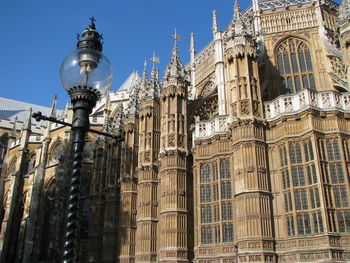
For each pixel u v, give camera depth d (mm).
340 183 21578
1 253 60438
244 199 22875
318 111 23000
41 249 57000
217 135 27297
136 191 37562
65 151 56219
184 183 29750
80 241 50656
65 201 52469
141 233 32312
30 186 63406
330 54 30156
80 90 9930
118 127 43469
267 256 21406
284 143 23594
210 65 39250
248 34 27203
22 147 68938
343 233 20453
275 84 31203
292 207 22078
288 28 32656
